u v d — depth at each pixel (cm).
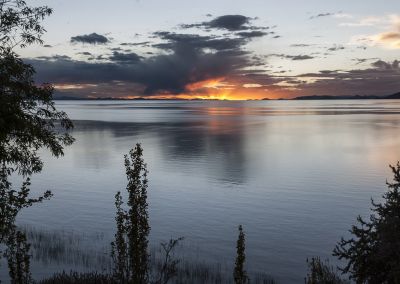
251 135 15438
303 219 4847
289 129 17988
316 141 13162
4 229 1545
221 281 2998
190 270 3169
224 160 9475
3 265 3133
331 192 6231
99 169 8488
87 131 17112
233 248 3831
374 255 1591
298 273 3231
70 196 6097
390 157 9569
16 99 1577
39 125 1709
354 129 17225
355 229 1770
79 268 3134
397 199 1673
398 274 1445
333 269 3256
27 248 1596
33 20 1681
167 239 4103
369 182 6906
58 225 4541
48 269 3095
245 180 7200
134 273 1367
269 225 4609
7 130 1573
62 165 8994
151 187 6694
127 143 12912
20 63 1603
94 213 5109
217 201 5753
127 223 1381
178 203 5647
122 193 6334
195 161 9350
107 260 3319
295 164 8844
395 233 1546
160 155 10319
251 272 3247
